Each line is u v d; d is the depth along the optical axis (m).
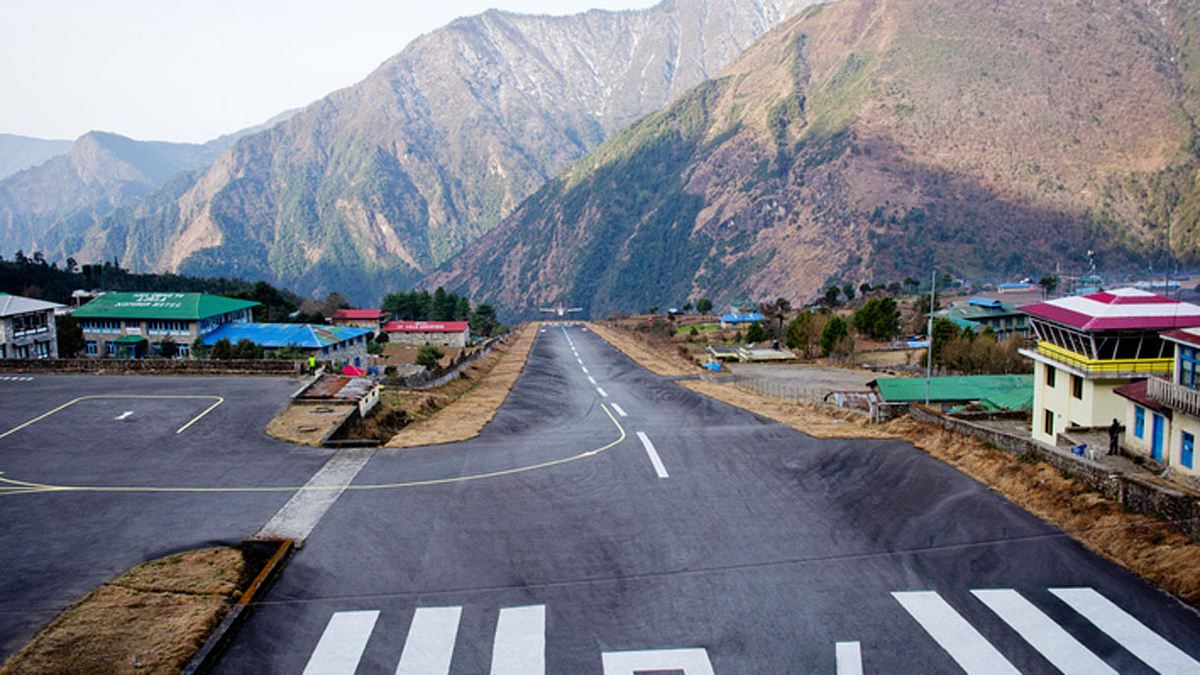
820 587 16.05
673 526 19.67
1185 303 34.00
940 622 14.48
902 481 23.11
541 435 31.89
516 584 16.36
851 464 25.28
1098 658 13.16
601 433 32.09
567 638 14.12
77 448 28.08
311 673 13.09
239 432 30.39
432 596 15.83
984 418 42.38
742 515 20.45
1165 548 16.56
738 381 68.81
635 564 17.33
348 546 18.52
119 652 13.70
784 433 30.77
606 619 14.83
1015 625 14.30
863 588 15.95
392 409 37.94
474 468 25.41
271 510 21.23
